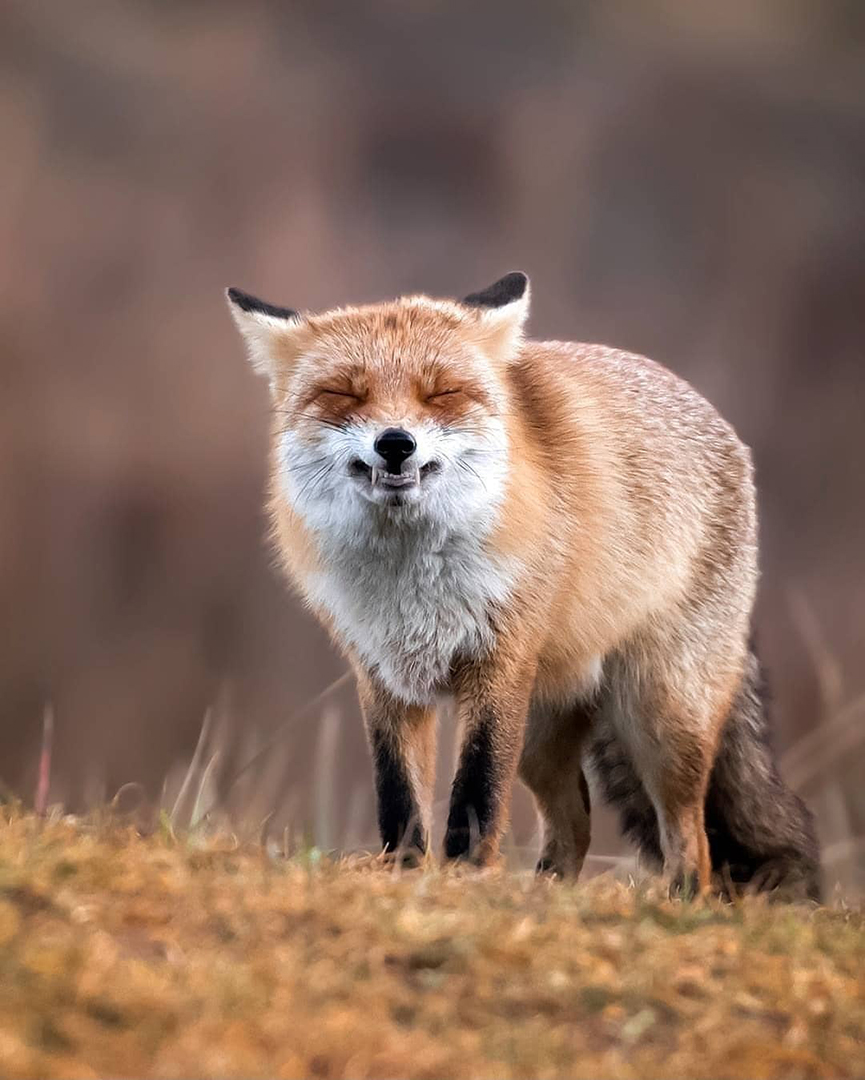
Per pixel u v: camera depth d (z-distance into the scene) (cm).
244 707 2767
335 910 688
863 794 1641
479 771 993
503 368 1048
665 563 1105
